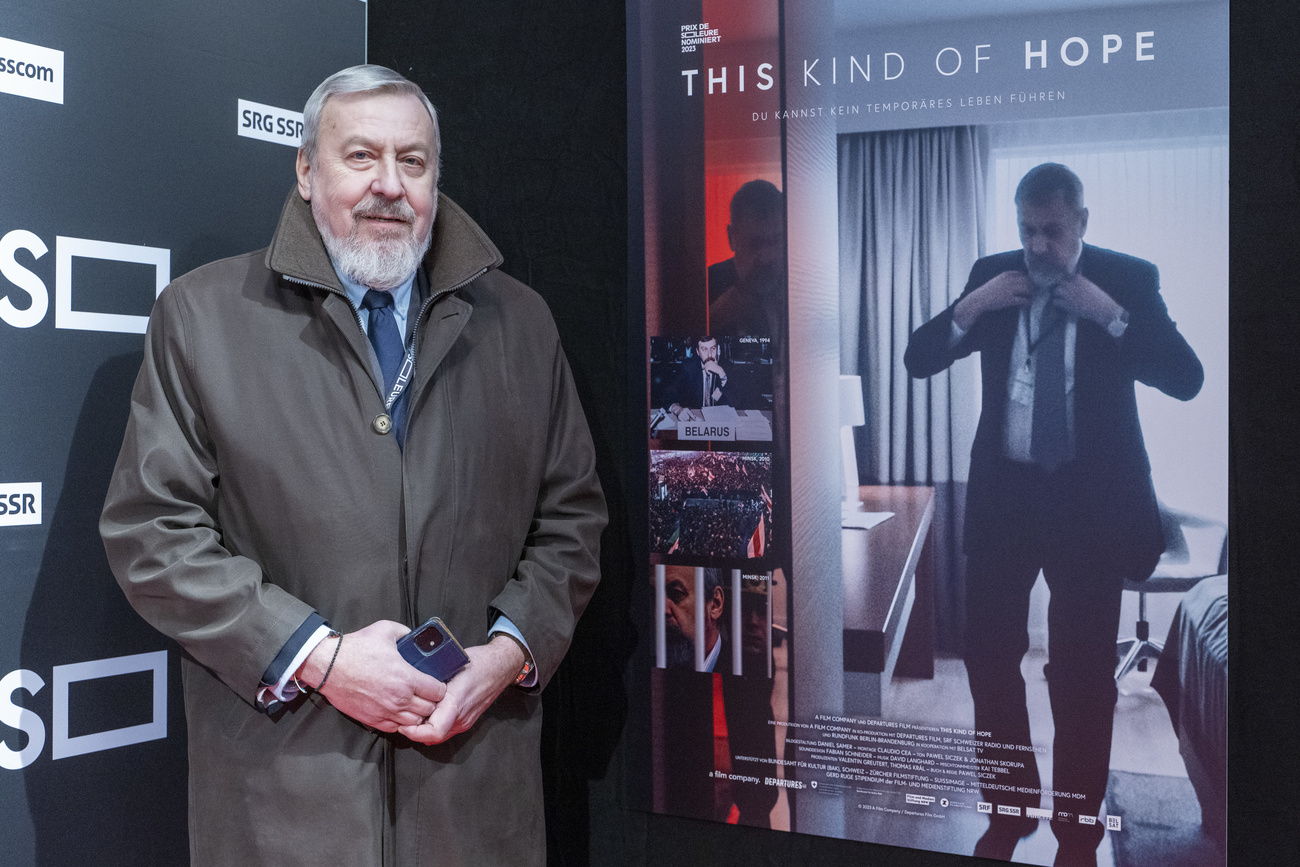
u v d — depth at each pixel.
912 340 1.71
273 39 1.99
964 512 1.69
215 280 1.45
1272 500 1.57
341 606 1.36
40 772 1.63
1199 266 1.55
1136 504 1.59
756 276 1.82
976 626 1.69
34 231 1.62
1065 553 1.63
